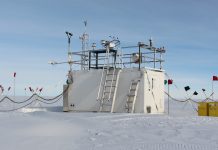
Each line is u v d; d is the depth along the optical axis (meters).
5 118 11.20
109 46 16.70
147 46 16.59
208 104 17.72
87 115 12.45
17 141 7.16
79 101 17.41
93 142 7.00
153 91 16.23
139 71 15.80
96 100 16.78
